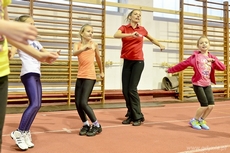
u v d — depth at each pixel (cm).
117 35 307
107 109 448
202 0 638
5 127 296
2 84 99
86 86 261
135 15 319
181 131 287
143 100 566
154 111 430
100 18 567
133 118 318
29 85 219
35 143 232
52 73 496
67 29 509
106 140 244
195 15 649
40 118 356
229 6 695
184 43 619
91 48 254
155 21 639
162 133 275
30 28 61
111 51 594
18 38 60
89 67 264
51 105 477
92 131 263
